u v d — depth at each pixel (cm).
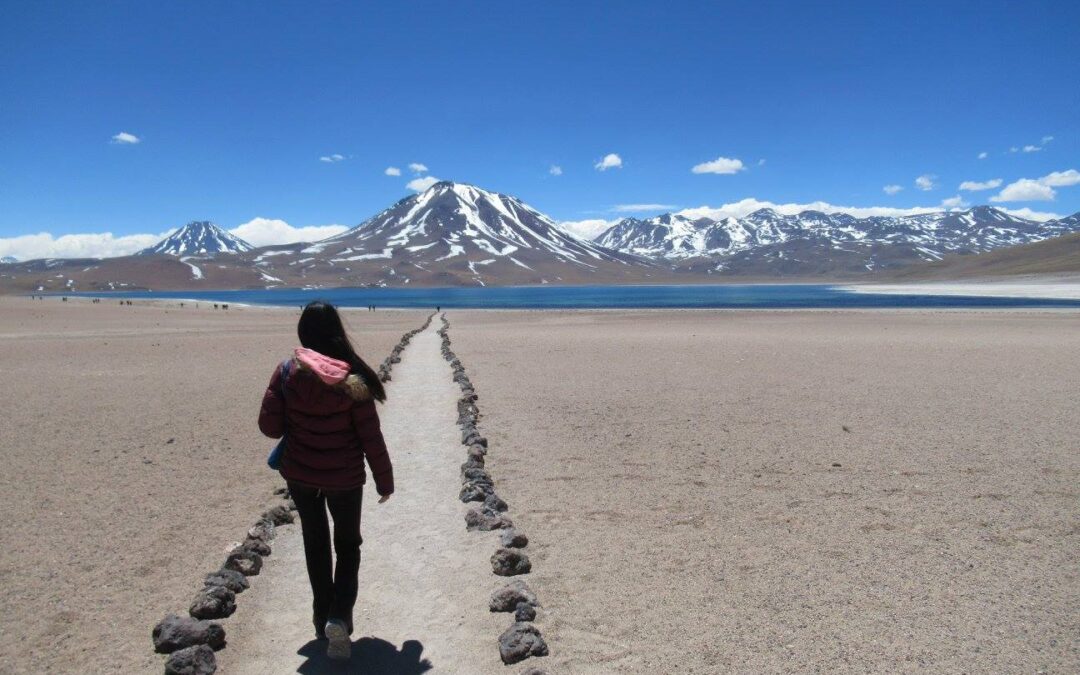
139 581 635
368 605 587
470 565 663
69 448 1141
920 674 474
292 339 3472
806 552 685
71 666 493
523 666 491
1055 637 520
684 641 520
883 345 2802
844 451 1074
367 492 887
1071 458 1019
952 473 949
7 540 732
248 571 644
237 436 1234
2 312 6203
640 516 796
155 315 6188
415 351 2758
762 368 2067
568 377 1923
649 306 10100
